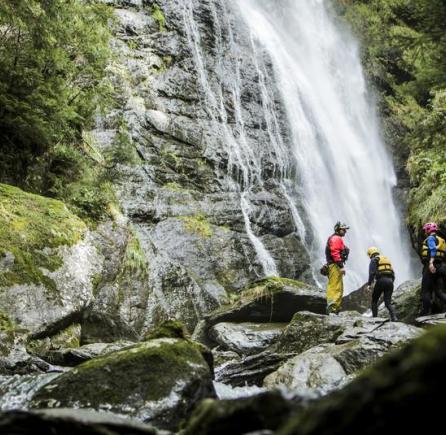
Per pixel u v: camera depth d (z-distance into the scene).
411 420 1.93
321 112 29.33
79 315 11.22
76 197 15.37
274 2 32.44
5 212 11.43
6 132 14.04
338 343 9.59
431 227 12.45
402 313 14.33
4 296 9.95
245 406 3.45
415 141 17.27
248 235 20.86
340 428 2.07
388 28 37.62
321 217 25.14
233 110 24.69
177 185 20.50
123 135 18.88
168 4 25.00
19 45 13.75
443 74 12.34
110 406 5.45
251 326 13.70
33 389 6.54
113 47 22.25
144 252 16.17
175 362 5.84
